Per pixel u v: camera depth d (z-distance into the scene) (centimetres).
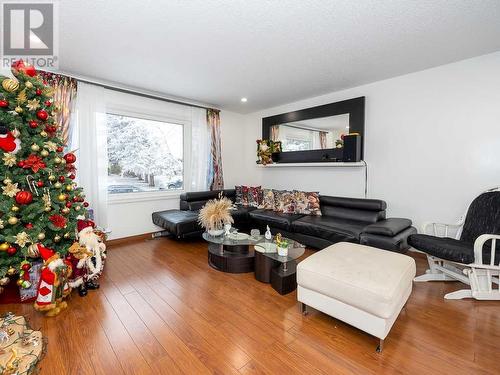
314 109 411
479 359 146
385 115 339
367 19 199
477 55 264
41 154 213
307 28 212
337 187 400
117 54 259
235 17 196
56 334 167
